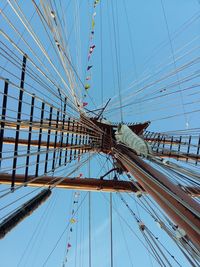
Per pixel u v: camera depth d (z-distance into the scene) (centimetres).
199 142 930
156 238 693
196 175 503
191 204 435
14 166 649
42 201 660
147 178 552
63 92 939
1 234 504
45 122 1040
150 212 638
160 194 483
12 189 556
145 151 635
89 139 1137
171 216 444
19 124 642
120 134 913
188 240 466
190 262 442
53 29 868
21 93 695
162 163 562
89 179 994
